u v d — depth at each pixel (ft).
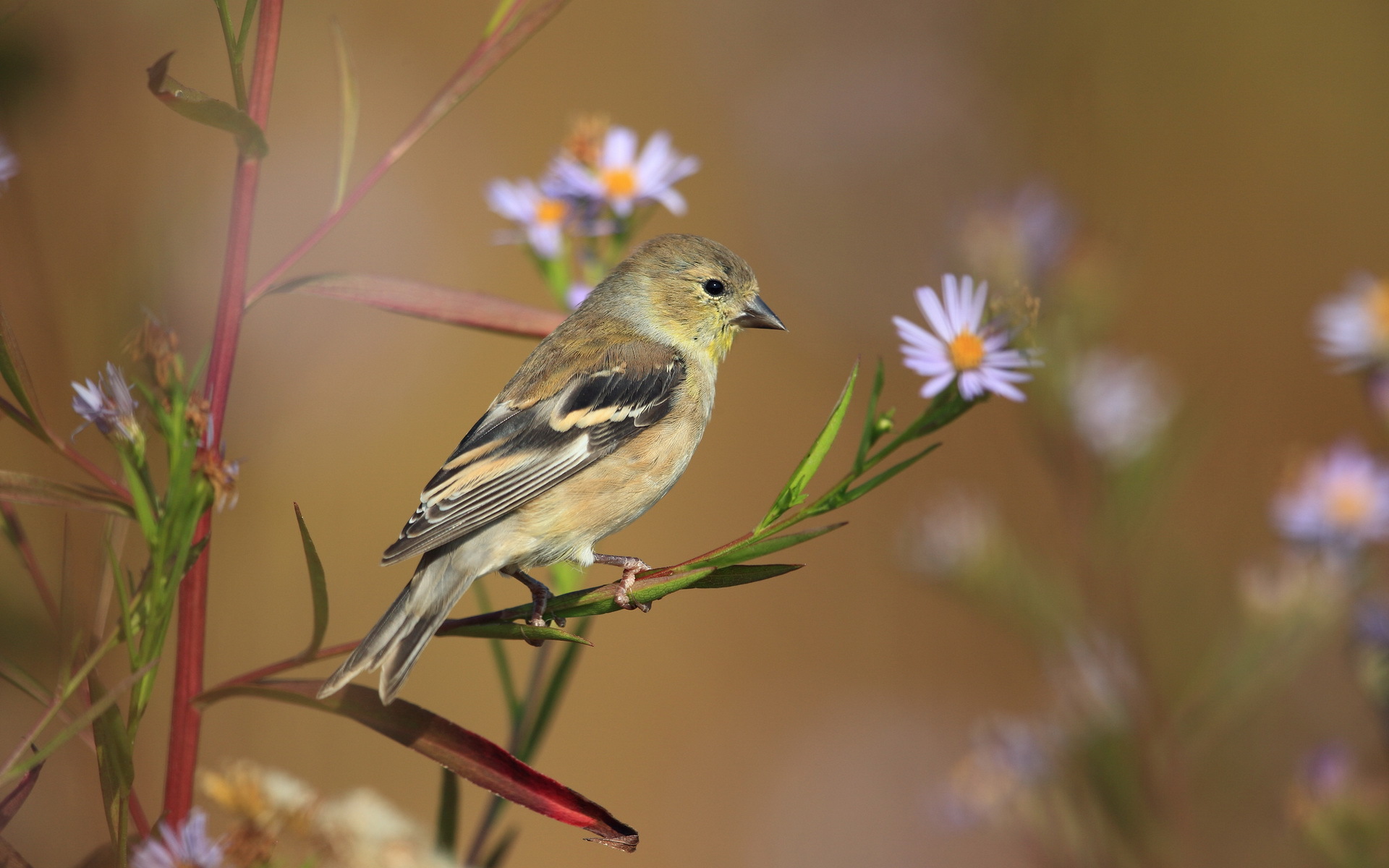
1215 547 48.52
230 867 14.62
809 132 62.85
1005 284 30.53
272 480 39.88
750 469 61.11
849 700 52.29
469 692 47.83
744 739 51.29
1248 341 58.95
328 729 36.81
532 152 60.49
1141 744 29.76
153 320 13.87
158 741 29.48
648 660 55.06
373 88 50.31
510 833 20.07
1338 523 29.37
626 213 27.81
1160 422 30.63
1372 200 60.08
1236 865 31.45
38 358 20.29
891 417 16.42
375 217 45.09
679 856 47.65
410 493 46.39
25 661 15.60
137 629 13.67
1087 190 61.82
